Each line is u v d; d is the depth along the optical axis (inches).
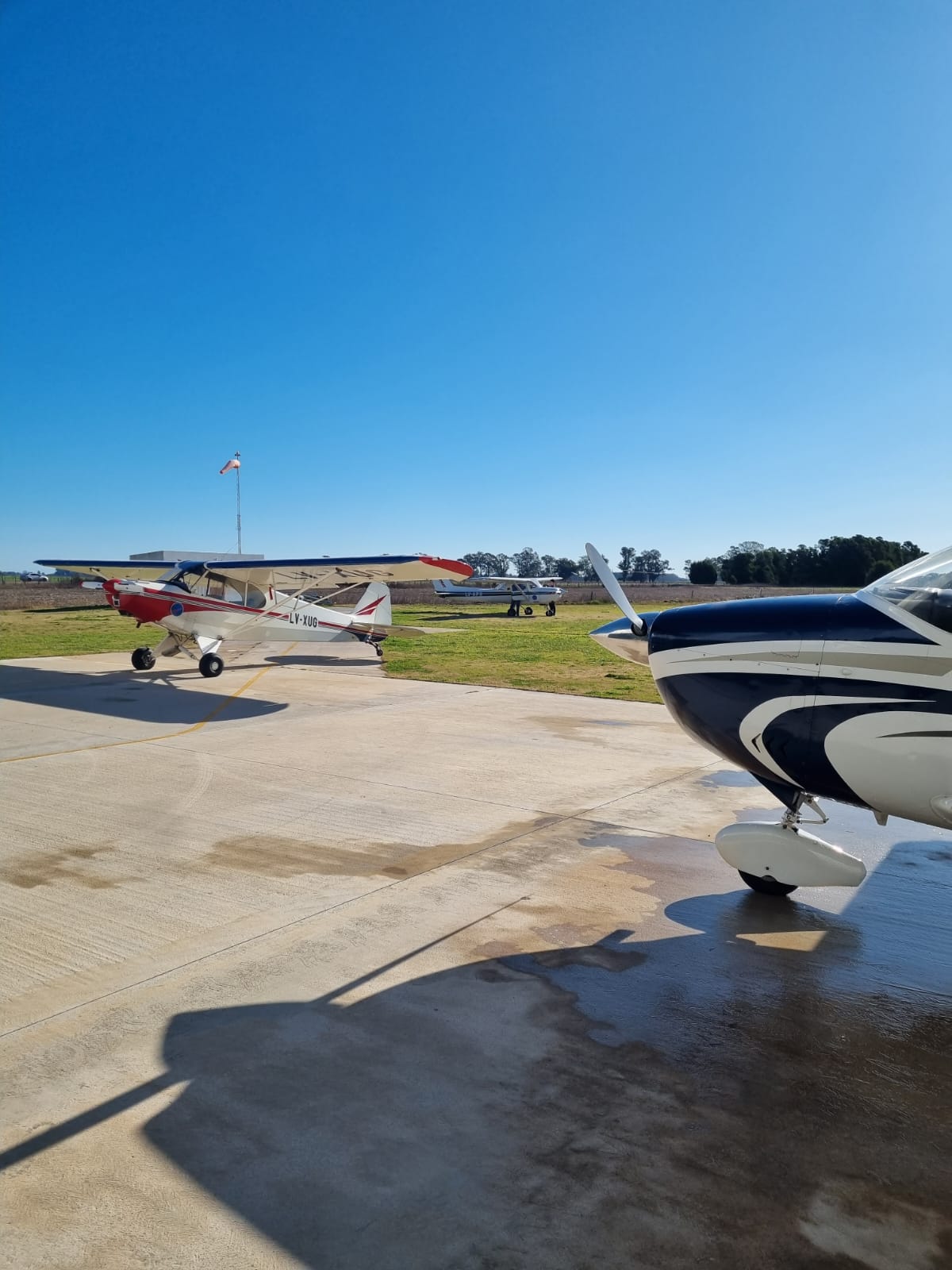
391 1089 102.3
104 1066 106.3
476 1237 78.4
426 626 1172.5
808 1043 115.3
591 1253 76.7
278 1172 87.0
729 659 146.0
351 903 163.9
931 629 126.1
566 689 493.4
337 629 632.4
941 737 124.8
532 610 1625.2
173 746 316.8
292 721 376.5
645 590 2506.2
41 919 153.9
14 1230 78.3
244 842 202.2
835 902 169.5
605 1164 89.0
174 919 154.7
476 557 4106.8
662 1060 110.0
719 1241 78.3
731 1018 122.0
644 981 133.0
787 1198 84.4
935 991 131.6
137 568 620.4
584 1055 111.0
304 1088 102.1
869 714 131.4
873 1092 103.8
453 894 170.1
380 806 237.5
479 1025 118.4
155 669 563.8
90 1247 76.4
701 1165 89.1
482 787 260.8
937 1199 84.7
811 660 136.8
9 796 242.1
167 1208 81.6
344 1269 74.3
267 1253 76.1
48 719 372.2
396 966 136.7
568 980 132.8
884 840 213.2
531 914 160.4
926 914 164.4
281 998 125.3
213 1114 96.7
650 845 204.5
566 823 222.7
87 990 127.0
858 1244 78.3
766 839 163.9
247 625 556.7
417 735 345.7
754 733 144.0
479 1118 96.8
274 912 158.7
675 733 354.9
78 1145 90.9
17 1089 101.1
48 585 1959.9
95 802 237.3
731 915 161.6
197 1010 121.3
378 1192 84.2
